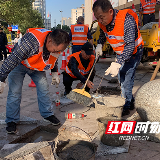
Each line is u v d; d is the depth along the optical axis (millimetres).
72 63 3404
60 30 1931
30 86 5160
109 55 8844
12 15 20688
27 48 2023
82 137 2467
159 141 2359
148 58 6758
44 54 2209
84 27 5113
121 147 2184
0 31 10766
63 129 2625
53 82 2781
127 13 2570
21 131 2629
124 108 3102
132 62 2912
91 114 3199
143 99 2508
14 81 2543
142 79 5875
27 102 3869
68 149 2098
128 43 2537
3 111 3340
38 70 2422
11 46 13516
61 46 1959
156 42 5852
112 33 2670
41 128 2826
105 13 2398
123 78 3000
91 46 3354
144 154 2121
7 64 2004
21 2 20391
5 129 2670
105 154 2102
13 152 2070
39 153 2051
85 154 1988
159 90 2439
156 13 11414
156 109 2365
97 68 8086
